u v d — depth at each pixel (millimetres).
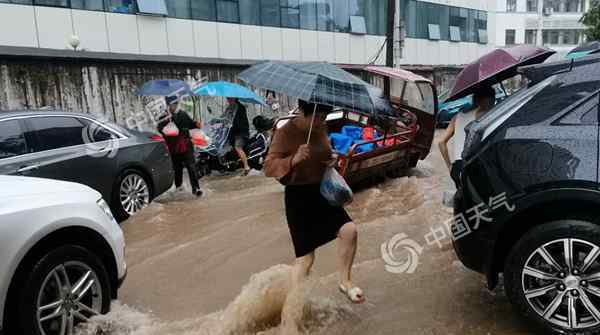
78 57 11570
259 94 15883
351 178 7543
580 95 3154
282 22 18859
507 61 5012
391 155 8273
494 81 5258
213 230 6023
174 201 7664
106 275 3447
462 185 3514
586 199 2934
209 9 16625
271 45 18562
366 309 3738
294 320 3514
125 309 3758
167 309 3930
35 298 2928
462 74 5230
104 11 14070
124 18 14539
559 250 3086
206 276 4609
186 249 5367
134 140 6840
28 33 12711
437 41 27156
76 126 6023
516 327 3371
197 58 15547
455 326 3422
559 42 39844
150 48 15211
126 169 6605
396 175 9023
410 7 25141
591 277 2982
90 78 11836
